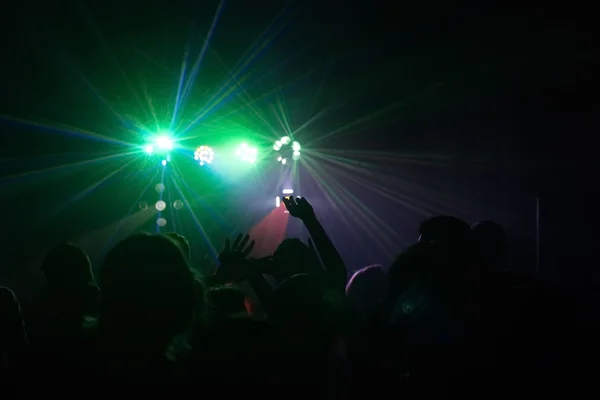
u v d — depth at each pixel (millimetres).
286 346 1949
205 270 7961
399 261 2520
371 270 3699
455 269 2424
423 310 2379
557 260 10023
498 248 3328
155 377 1647
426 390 2312
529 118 10711
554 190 10320
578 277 9797
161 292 1644
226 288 2432
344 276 2768
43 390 1655
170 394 1657
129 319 1637
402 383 2455
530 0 8688
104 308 1692
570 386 2262
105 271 1693
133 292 1636
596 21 8680
